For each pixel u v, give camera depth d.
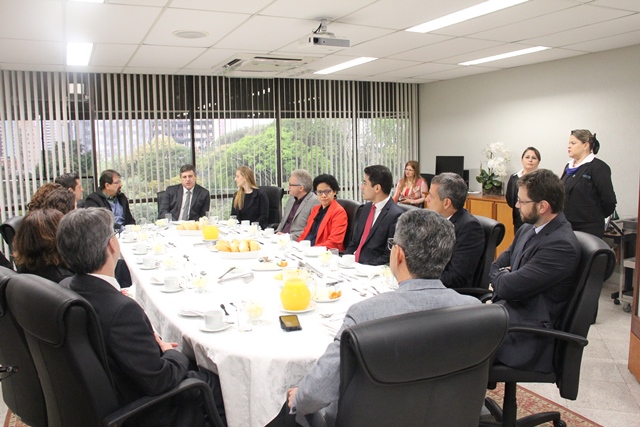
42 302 1.52
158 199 5.79
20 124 5.89
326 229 4.05
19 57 4.98
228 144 6.94
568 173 4.47
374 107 7.78
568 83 5.82
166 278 2.47
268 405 1.69
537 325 2.20
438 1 3.46
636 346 3.21
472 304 1.45
